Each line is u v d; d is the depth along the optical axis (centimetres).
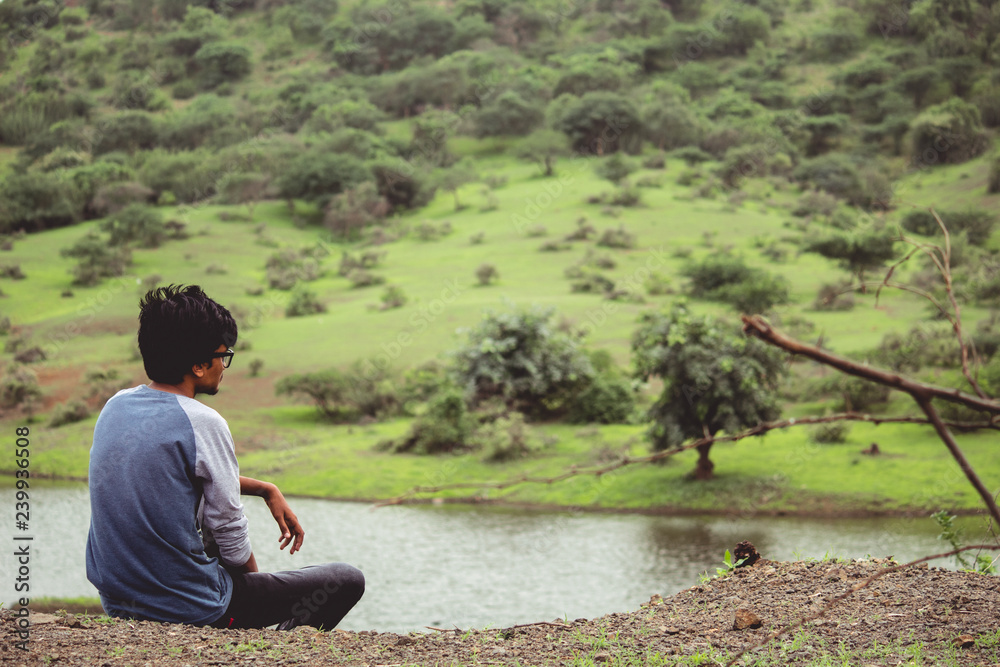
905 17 19750
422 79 17700
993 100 15175
